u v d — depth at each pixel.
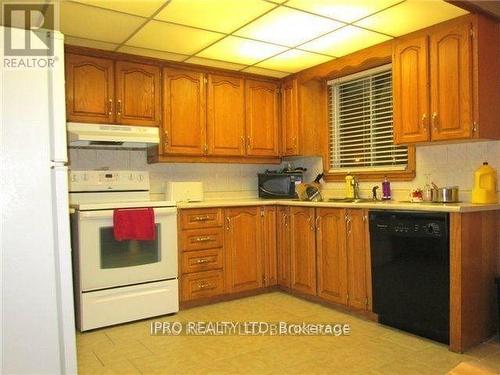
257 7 2.60
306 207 3.58
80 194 3.40
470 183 3.05
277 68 4.03
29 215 1.69
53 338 1.74
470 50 2.75
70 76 3.27
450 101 2.86
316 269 3.50
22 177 1.68
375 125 3.83
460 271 2.47
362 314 3.16
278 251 3.93
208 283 3.55
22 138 1.68
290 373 2.25
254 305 3.52
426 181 3.33
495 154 2.91
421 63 3.02
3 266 1.66
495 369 2.25
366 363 2.35
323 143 4.29
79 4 2.51
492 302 2.74
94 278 3.01
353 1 2.53
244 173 4.48
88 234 2.99
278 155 4.38
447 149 3.19
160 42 3.22
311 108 4.23
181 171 4.08
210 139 3.93
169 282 3.31
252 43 3.29
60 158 1.74
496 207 2.71
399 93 3.18
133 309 3.14
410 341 2.67
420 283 2.68
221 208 3.62
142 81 3.58
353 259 3.16
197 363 2.40
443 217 2.54
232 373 2.26
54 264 1.74
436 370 2.25
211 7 2.59
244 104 4.15
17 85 1.67
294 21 2.84
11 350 1.67
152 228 3.19
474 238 2.59
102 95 3.39
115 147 3.70
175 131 3.74
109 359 2.47
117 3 2.51
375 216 2.96
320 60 3.77
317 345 2.63
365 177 3.84
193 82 3.84
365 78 3.90
